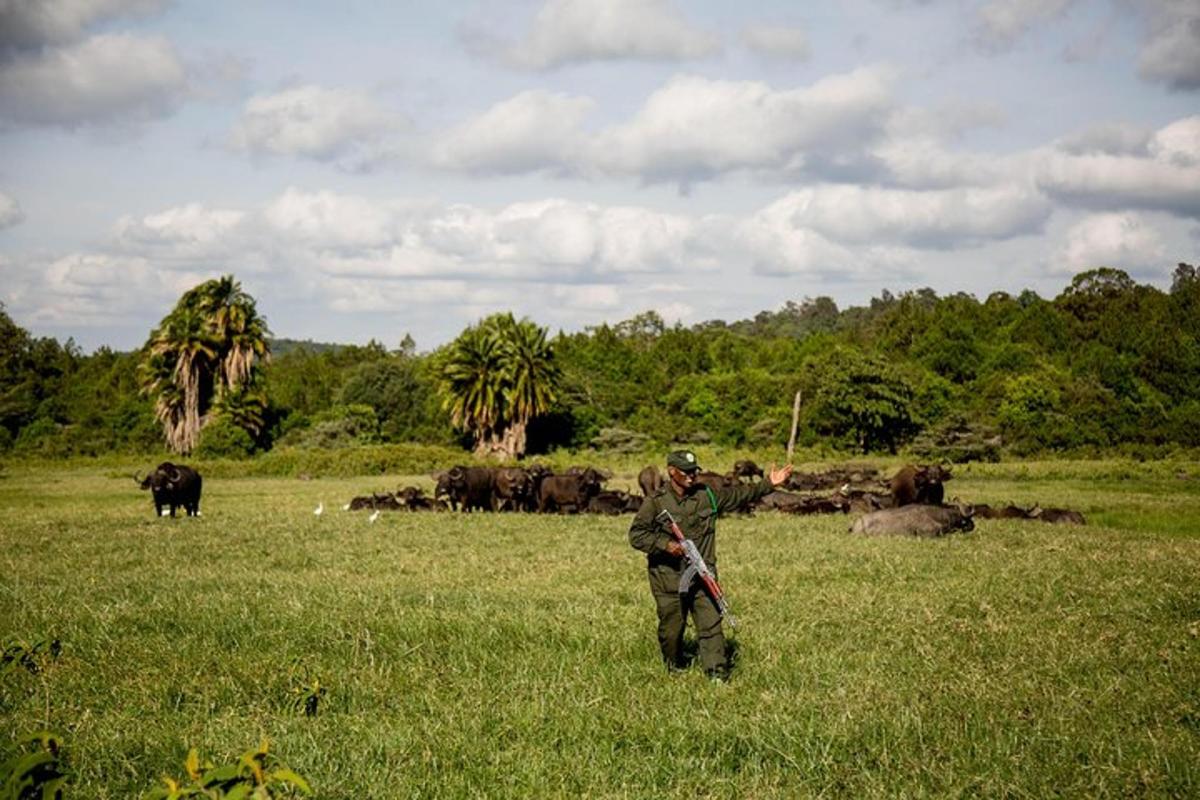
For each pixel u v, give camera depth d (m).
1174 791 5.67
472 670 8.38
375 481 47.16
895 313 110.50
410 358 106.50
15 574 14.09
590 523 22.77
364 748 6.25
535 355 70.50
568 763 6.10
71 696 7.45
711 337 123.69
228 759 6.02
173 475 24.72
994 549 16.56
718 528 20.94
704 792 5.80
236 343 70.62
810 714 6.98
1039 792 5.67
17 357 92.50
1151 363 86.00
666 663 8.50
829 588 12.55
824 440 66.94
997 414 66.38
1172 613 10.81
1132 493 34.06
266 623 10.06
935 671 8.30
